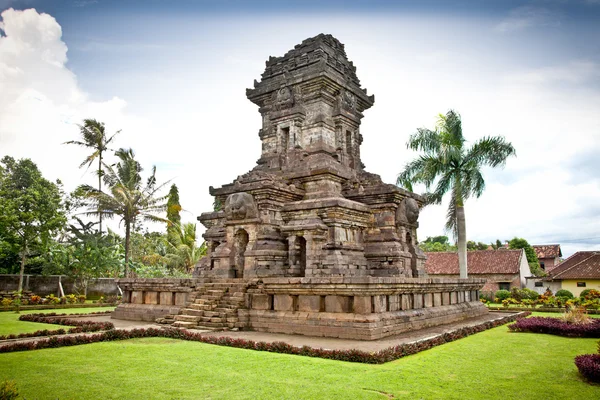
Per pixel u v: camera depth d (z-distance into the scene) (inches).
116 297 1726.1
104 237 1937.7
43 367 490.0
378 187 1063.0
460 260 1491.1
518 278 2098.9
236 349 598.2
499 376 460.1
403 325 752.3
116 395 386.0
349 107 1213.7
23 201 1713.8
